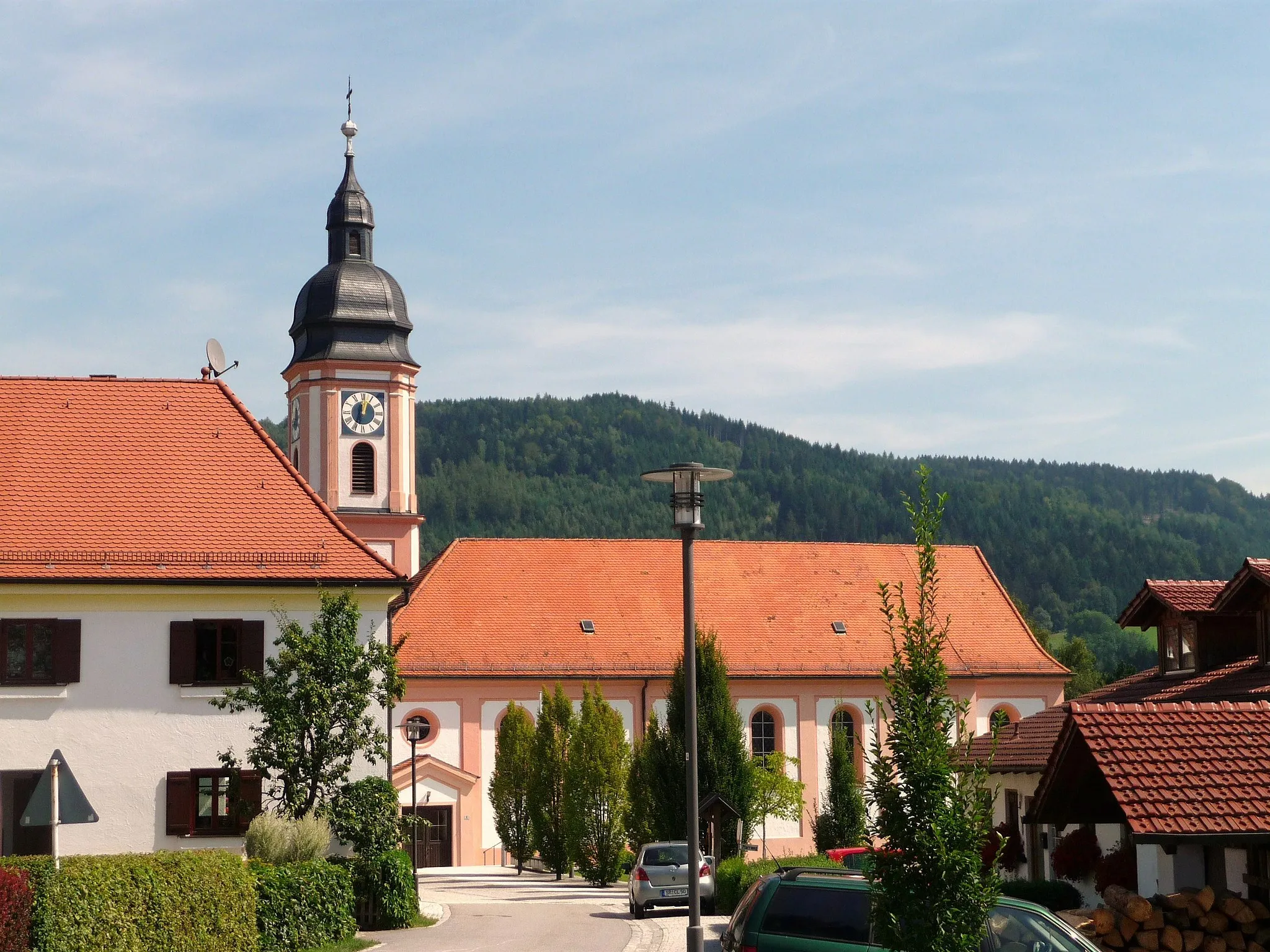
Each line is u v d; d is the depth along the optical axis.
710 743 44.91
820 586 67.25
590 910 38.78
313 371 68.75
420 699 59.19
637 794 49.06
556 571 64.88
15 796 33.88
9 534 34.91
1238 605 32.06
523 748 54.69
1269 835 18.66
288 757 31.59
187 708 34.62
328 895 29.44
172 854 23.80
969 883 14.73
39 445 37.31
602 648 61.94
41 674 34.22
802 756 62.66
